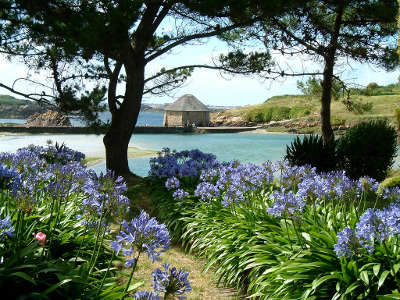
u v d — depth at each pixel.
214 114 88.62
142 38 12.58
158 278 2.69
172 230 7.68
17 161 5.45
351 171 12.05
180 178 9.09
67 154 9.86
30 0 9.32
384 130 12.12
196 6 10.46
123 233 2.78
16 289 3.03
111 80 12.80
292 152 11.83
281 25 13.10
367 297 3.56
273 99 90.62
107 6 9.62
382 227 3.36
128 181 11.69
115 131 12.90
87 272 3.54
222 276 5.33
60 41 10.65
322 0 12.54
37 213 4.74
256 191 6.61
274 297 4.03
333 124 49.97
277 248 4.63
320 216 5.14
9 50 11.94
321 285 3.86
